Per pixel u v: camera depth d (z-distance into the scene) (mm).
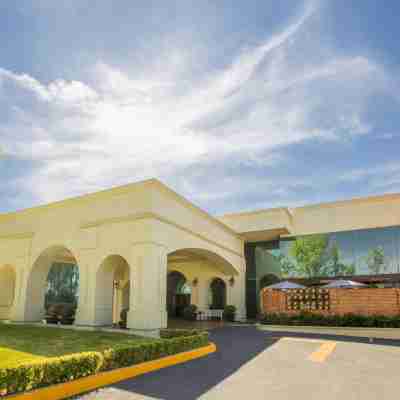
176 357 9344
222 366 8914
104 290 15078
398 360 9734
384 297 15820
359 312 16125
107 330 13938
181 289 28328
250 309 24875
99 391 6633
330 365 9070
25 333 13180
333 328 15766
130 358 8055
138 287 13641
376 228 22375
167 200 15406
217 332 16250
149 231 13898
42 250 17266
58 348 9984
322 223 23906
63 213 16969
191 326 19000
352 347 11867
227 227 22062
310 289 17328
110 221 15094
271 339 13820
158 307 13641
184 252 21266
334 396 6512
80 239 15961
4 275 19375
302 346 12070
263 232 23594
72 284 27812
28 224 18344
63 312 17781
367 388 7016
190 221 17328
